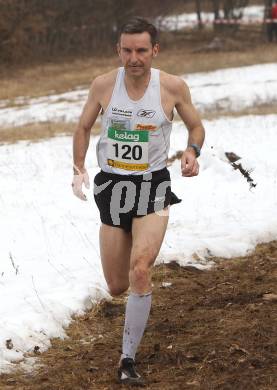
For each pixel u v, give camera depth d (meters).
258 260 19.48
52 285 17.83
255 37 109.06
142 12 104.06
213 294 17.28
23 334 14.96
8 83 81.19
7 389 13.22
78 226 22.91
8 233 22.44
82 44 101.56
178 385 13.04
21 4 94.81
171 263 19.11
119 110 13.43
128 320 13.09
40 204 26.28
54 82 80.06
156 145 13.55
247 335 14.81
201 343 14.64
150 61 13.22
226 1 111.38
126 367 13.13
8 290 17.42
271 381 12.91
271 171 28.48
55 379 13.59
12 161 35.72
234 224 22.09
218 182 27.44
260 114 47.00
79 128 13.91
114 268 13.89
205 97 61.06
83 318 16.19
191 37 112.62
